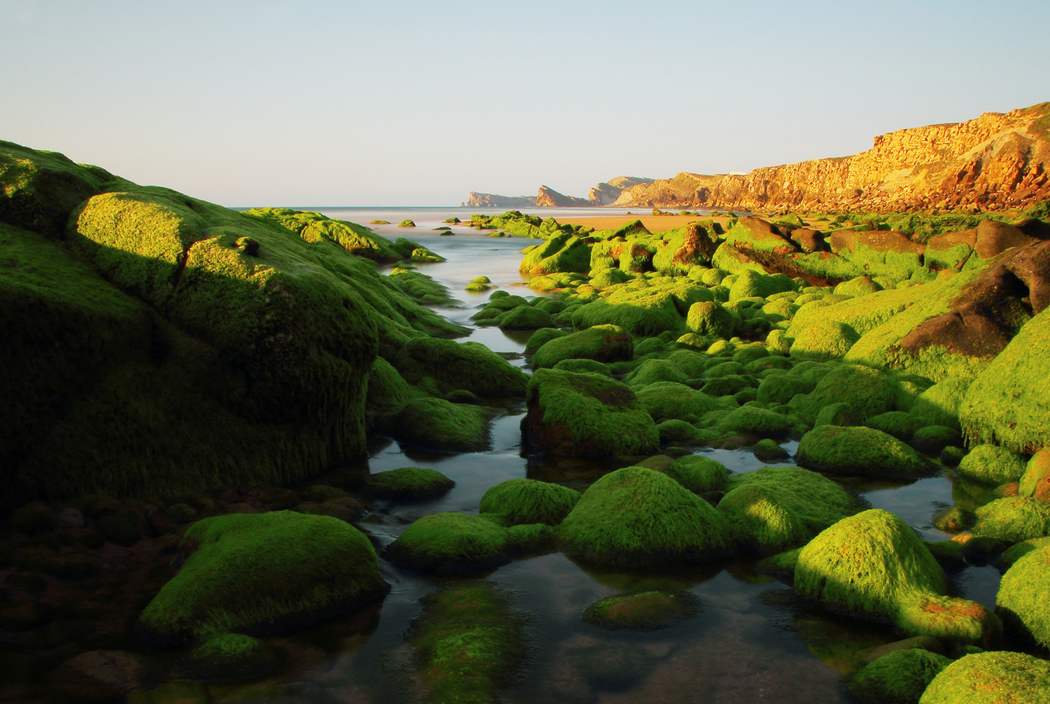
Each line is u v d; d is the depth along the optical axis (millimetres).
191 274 8141
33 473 6641
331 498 7676
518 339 18562
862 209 111125
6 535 6098
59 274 7727
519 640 5000
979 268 12328
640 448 9406
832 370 11023
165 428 7582
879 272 23969
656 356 15156
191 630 4848
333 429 8875
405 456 9391
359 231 45156
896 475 8344
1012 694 3729
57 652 4676
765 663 4734
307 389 8328
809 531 6695
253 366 8023
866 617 5281
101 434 7129
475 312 23172
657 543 6352
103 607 5273
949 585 5750
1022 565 5227
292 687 4438
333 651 4871
